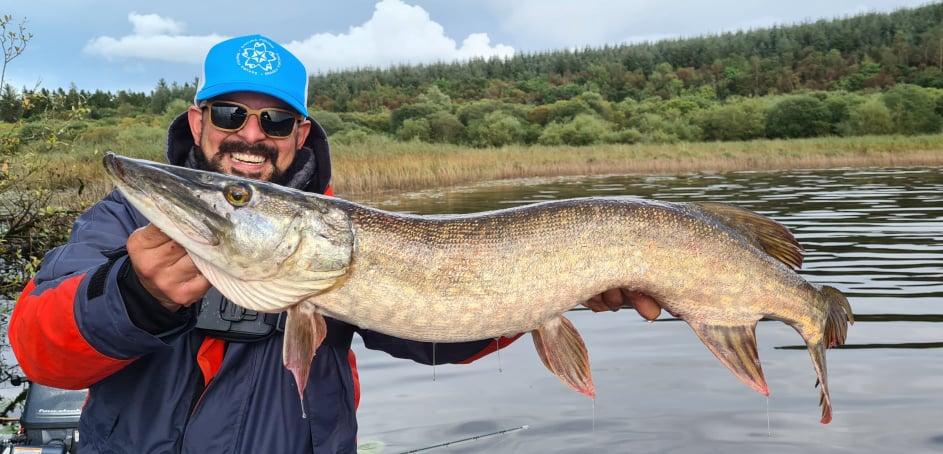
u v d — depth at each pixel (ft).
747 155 43.75
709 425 4.91
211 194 2.73
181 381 2.89
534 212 3.15
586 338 6.97
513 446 4.66
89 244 2.85
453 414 5.21
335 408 3.10
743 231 3.40
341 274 2.90
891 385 5.58
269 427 2.93
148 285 2.43
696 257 3.22
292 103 3.40
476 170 32.40
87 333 2.44
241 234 2.75
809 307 3.44
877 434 4.74
